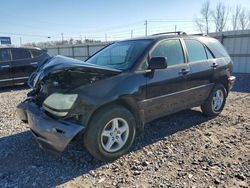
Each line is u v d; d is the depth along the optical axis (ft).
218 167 10.91
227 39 48.34
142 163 11.28
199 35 17.07
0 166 11.25
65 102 10.30
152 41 13.64
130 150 12.59
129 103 12.01
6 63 32.76
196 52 15.99
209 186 9.52
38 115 11.20
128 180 10.02
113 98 11.12
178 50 14.75
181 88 14.48
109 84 11.25
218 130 15.35
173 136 14.35
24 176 10.42
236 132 15.03
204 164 11.18
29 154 12.33
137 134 14.61
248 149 12.68
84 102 10.49
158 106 13.38
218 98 17.84
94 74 11.37
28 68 34.53
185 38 15.55
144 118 12.91
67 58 12.20
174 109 14.53
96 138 10.84
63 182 9.98
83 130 10.47
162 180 9.97
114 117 11.34
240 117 17.94
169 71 13.70
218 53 17.69
